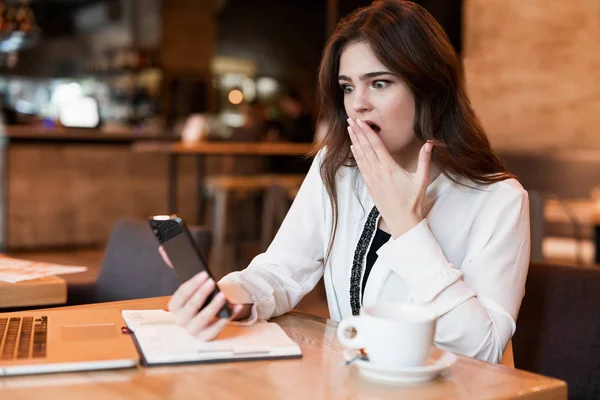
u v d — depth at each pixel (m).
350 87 1.44
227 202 6.36
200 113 10.70
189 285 1.09
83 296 2.49
